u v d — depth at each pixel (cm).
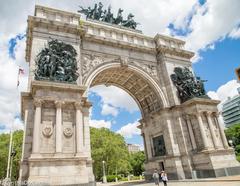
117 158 8144
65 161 2611
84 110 3192
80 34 3656
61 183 2495
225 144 3647
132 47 4122
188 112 3794
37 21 3353
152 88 4131
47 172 2489
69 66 3186
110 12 4612
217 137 3691
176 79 4147
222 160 3441
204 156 3431
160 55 4366
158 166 3975
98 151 7600
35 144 2553
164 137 3878
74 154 2730
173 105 3900
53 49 3231
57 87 2875
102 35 4009
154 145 4178
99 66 3716
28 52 3819
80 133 2812
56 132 2719
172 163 3622
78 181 2569
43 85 2802
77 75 3250
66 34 3528
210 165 3325
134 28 4700
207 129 3662
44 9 3569
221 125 3794
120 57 3950
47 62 3048
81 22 3891
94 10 4481
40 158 2497
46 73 2997
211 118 3800
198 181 3025
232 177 2992
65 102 2891
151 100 4331
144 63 4191
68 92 2953
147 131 4416
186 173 3528
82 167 2650
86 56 3672
